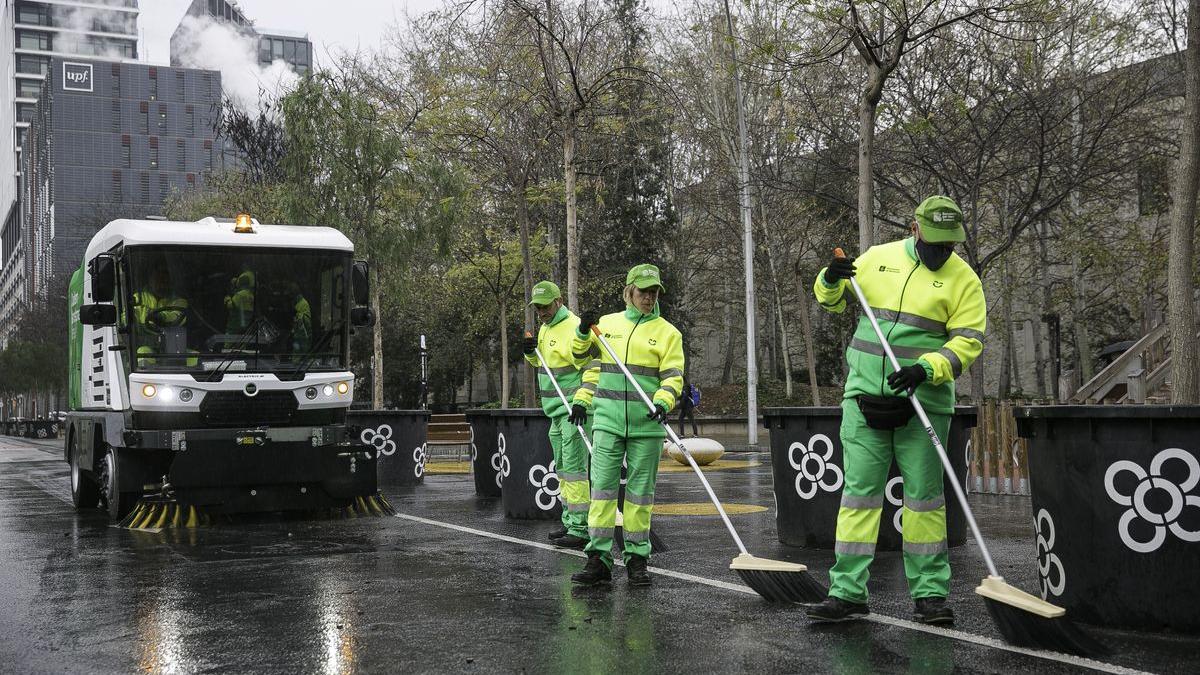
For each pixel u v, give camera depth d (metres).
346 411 11.78
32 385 61.94
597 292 35.78
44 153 144.50
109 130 138.75
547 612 6.09
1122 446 5.48
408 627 5.74
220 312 11.19
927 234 5.62
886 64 15.04
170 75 142.25
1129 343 27.86
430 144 23.88
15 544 9.59
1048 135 22.17
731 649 5.11
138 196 139.12
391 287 25.30
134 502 11.31
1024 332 40.66
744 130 27.67
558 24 20.05
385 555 8.54
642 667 4.80
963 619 5.78
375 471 11.47
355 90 25.16
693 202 35.22
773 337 43.91
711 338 51.81
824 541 8.65
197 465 10.72
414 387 46.06
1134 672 4.60
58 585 7.30
